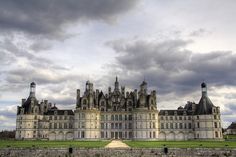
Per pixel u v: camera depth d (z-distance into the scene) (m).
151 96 158.88
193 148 79.06
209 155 77.88
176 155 79.12
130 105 166.00
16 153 80.81
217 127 157.62
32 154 80.56
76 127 155.75
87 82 161.38
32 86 175.00
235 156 76.25
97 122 158.75
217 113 158.88
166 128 167.50
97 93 167.25
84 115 155.62
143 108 155.62
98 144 101.44
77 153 80.88
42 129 169.50
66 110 173.88
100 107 166.12
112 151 81.12
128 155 80.44
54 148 81.12
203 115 160.00
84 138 153.38
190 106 172.38
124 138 161.62
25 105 171.62
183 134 166.25
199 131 160.50
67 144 99.38
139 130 154.00
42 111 173.25
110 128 163.75
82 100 157.88
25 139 161.75
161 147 81.69
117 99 168.62
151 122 155.00
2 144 99.31
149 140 149.75
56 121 171.12
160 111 171.50
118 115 165.12
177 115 168.50
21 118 167.50
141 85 161.25
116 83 172.25
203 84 165.88
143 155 80.12
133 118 157.50
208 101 163.62
